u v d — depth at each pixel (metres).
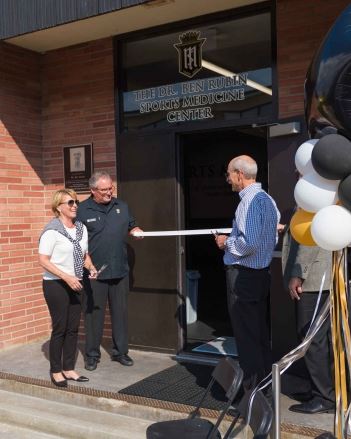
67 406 4.29
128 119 5.55
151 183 5.37
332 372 3.67
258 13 4.81
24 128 5.88
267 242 3.72
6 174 5.69
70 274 4.28
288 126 4.43
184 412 3.84
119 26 5.28
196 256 8.32
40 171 6.06
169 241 5.29
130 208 5.48
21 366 5.01
